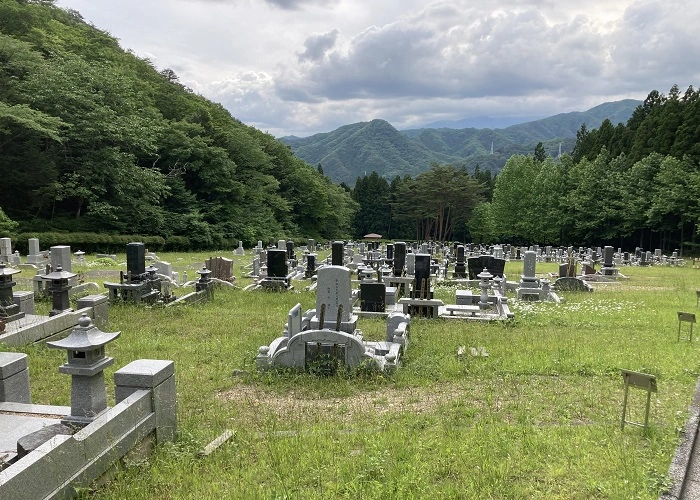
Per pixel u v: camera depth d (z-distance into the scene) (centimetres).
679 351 1117
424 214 7769
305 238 6669
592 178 5472
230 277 2322
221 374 964
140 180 4097
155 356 1066
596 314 1620
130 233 4244
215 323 1405
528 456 603
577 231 5709
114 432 535
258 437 668
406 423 724
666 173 4600
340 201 7644
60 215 3925
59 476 459
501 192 6394
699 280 2669
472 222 7481
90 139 3691
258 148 5878
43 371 946
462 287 2425
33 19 4147
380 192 8981
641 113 6569
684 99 5781
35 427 626
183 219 4597
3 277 1236
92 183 3806
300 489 523
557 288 2248
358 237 8919
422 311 1591
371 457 579
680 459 600
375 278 2197
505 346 1184
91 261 2964
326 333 987
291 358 1000
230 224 5119
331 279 1112
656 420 731
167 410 635
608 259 2917
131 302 1628
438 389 903
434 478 553
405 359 1089
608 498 513
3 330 1112
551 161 6156
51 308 1496
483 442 640
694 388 881
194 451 605
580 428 698
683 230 4781
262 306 1725
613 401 820
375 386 924
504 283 2094
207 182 5122
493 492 520
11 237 3122
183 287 2116
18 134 3444
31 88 3453
